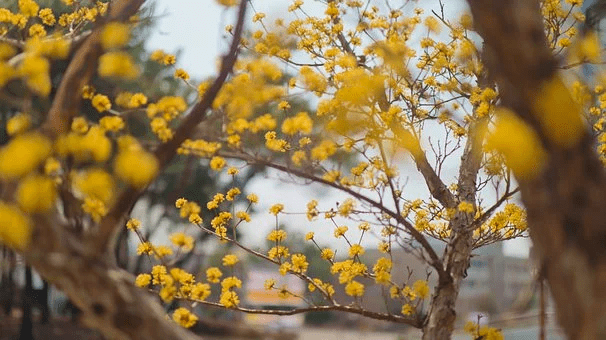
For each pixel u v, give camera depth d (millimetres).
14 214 1639
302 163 2951
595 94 3961
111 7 2336
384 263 3264
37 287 14617
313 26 4387
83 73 1974
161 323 1757
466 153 4164
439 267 3000
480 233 4082
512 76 1519
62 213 1849
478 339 2965
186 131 2133
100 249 1745
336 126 2902
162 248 2875
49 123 1885
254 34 4180
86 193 1826
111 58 1897
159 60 3652
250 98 2682
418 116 4105
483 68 3982
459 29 4066
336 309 3232
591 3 4090
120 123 2371
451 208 3830
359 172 3510
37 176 1726
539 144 1485
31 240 1686
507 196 3156
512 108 1530
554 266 1481
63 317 15500
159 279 3090
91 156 1898
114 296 1715
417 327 3117
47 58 2260
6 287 13180
